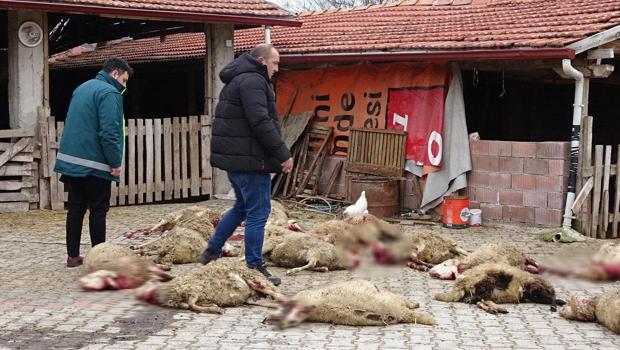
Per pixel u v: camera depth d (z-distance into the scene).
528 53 11.15
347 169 13.88
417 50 12.48
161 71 21.27
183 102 21.06
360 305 6.43
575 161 11.20
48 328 6.38
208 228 9.27
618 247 6.37
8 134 12.97
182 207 13.85
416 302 7.22
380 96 13.59
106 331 6.28
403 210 13.03
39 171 13.28
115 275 7.36
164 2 14.06
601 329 6.40
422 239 8.80
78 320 6.59
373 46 13.16
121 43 24.36
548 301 7.16
